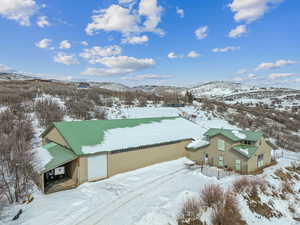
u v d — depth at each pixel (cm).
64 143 1694
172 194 1380
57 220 1046
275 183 1767
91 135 1788
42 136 2152
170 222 1052
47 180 1566
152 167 1970
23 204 1209
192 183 1599
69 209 1155
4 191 1262
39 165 1438
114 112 4147
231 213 1186
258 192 1516
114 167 1706
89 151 1551
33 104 3541
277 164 2356
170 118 2906
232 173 1936
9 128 2228
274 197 1552
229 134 2133
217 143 2159
